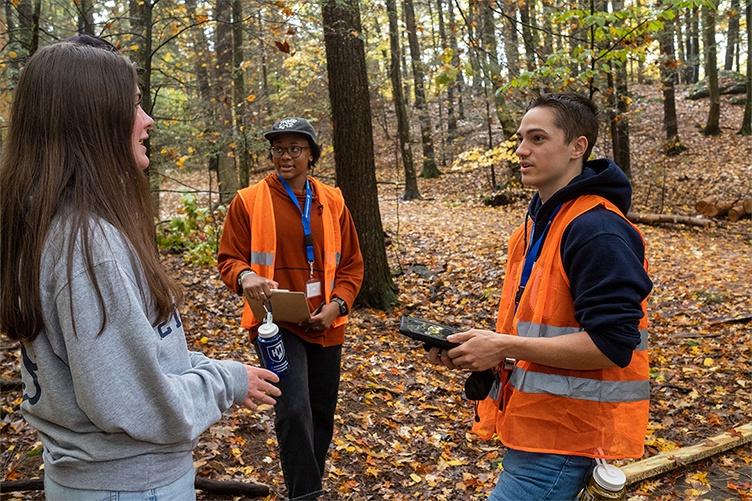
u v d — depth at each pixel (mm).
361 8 7516
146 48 6617
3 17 5965
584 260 1725
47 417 1288
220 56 12914
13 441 3842
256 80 16125
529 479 1874
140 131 1429
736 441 4332
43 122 1275
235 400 1491
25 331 1229
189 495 1389
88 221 1216
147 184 1414
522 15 10336
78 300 1177
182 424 1289
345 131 7309
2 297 1246
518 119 16297
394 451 4355
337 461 4090
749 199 13523
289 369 2934
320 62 14555
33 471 3555
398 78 17984
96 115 1297
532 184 1970
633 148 20766
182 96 12438
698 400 5383
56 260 1197
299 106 15141
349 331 6840
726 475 4016
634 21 7145
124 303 1210
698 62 19734
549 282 1828
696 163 18359
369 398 5137
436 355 1896
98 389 1188
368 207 7531
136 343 1218
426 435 4648
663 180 16406
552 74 7242
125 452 1268
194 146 9789
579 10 7070
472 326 7324
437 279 8867
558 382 1812
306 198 3229
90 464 1262
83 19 6711
